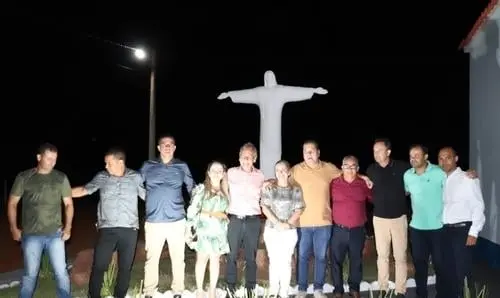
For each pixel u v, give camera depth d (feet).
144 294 24.81
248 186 25.05
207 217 24.00
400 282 24.80
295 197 24.31
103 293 24.77
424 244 24.31
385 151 24.73
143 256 32.14
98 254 23.41
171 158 24.91
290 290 26.37
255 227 24.95
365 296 26.14
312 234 25.20
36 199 22.49
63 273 22.97
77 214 58.90
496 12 31.58
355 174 24.98
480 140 35.17
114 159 23.67
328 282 27.76
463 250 24.31
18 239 22.63
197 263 24.25
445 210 24.49
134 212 23.80
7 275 30.58
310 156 25.11
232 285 25.38
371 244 34.22
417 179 24.26
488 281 28.84
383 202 24.76
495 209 32.53
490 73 33.73
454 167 24.70
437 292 24.59
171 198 24.34
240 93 33.42
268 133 32.76
